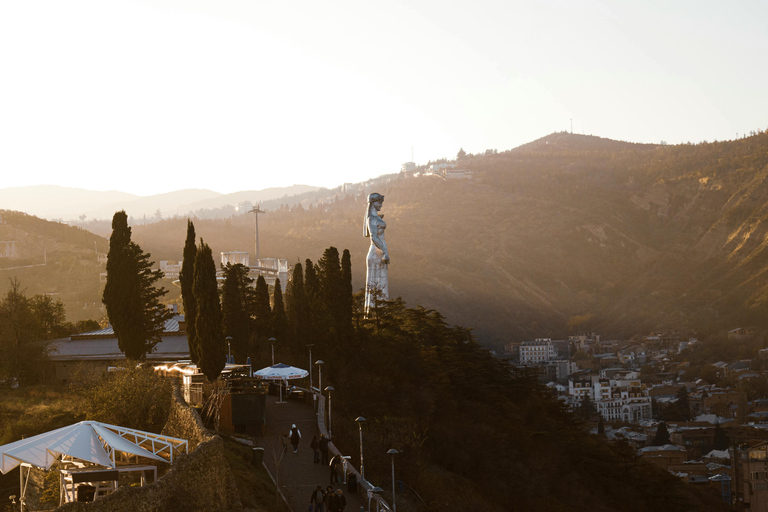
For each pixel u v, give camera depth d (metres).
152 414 48.31
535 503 76.56
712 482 173.38
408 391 81.06
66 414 51.72
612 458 101.31
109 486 32.06
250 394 50.72
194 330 57.62
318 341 84.31
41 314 98.75
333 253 88.75
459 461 72.94
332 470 41.91
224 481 34.59
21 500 33.53
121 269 65.56
